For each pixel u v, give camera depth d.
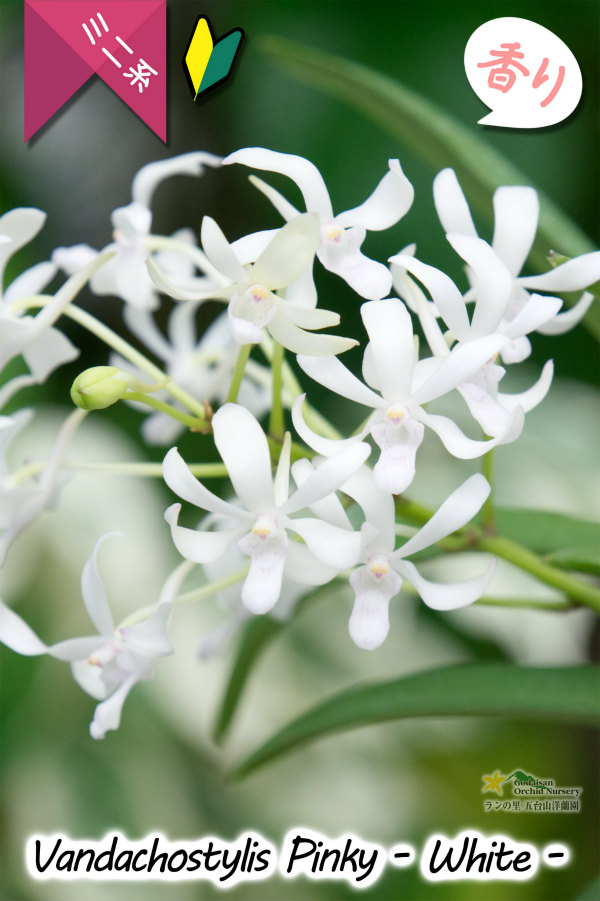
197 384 0.39
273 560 0.31
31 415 0.34
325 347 0.30
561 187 0.47
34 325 0.33
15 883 0.43
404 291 0.32
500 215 0.33
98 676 0.34
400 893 0.45
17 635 0.33
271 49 0.39
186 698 0.45
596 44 0.47
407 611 0.48
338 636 0.48
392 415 0.30
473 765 0.48
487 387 0.31
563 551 0.34
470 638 0.47
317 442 0.30
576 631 0.47
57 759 0.44
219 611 0.47
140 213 0.35
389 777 0.47
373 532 0.31
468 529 0.34
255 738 0.46
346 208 0.48
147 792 0.44
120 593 0.45
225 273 0.30
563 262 0.32
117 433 0.48
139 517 0.47
